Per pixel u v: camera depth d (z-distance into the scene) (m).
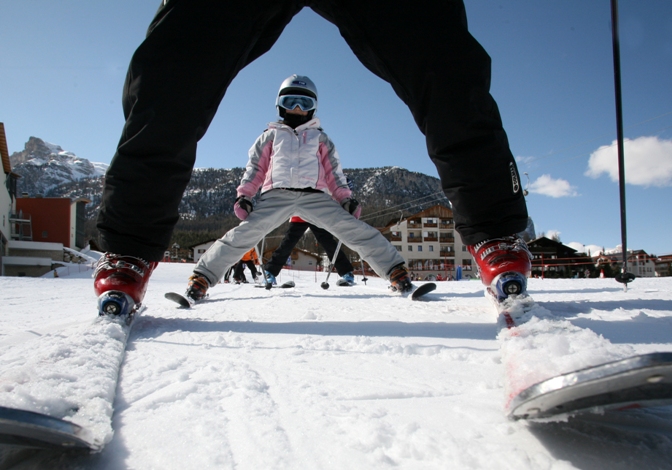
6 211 34.47
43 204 42.44
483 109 1.39
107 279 1.43
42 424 0.47
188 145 1.44
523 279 1.41
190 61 1.38
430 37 1.38
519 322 1.09
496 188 1.42
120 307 1.40
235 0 1.42
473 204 1.45
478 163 1.40
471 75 1.37
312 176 3.01
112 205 1.45
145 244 1.49
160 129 1.39
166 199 1.47
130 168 1.42
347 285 5.68
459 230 1.55
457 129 1.39
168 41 1.37
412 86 1.45
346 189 3.23
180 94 1.38
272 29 1.65
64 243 42.50
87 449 0.54
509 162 1.43
